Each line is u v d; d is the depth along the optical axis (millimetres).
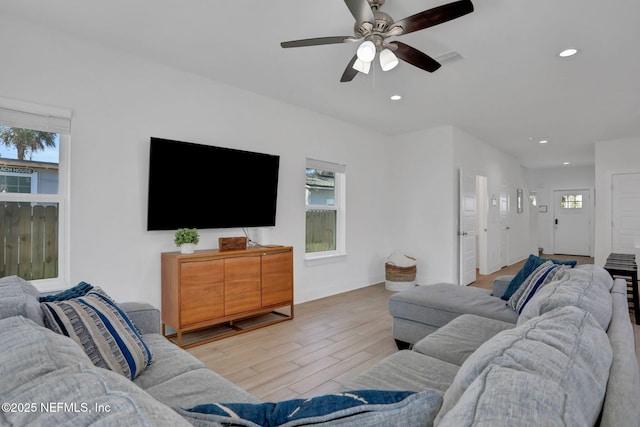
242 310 3352
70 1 2303
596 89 3768
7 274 2596
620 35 2643
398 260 5219
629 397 742
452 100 4145
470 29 2572
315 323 3670
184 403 1338
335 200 5152
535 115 4715
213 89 3590
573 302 1410
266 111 4070
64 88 2709
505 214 7559
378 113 4691
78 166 2783
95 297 1694
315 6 2336
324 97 4086
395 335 2980
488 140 6289
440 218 5352
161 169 3141
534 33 2627
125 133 3018
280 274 3697
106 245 2924
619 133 5715
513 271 6934
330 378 2471
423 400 736
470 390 666
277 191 4203
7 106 2459
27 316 1266
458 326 2176
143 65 3117
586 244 9602
